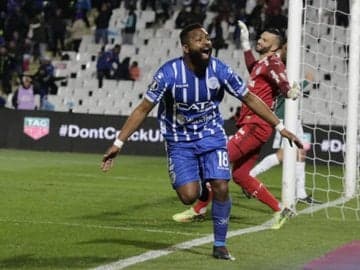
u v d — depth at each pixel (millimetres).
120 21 66312
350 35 27984
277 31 21047
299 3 22781
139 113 15172
